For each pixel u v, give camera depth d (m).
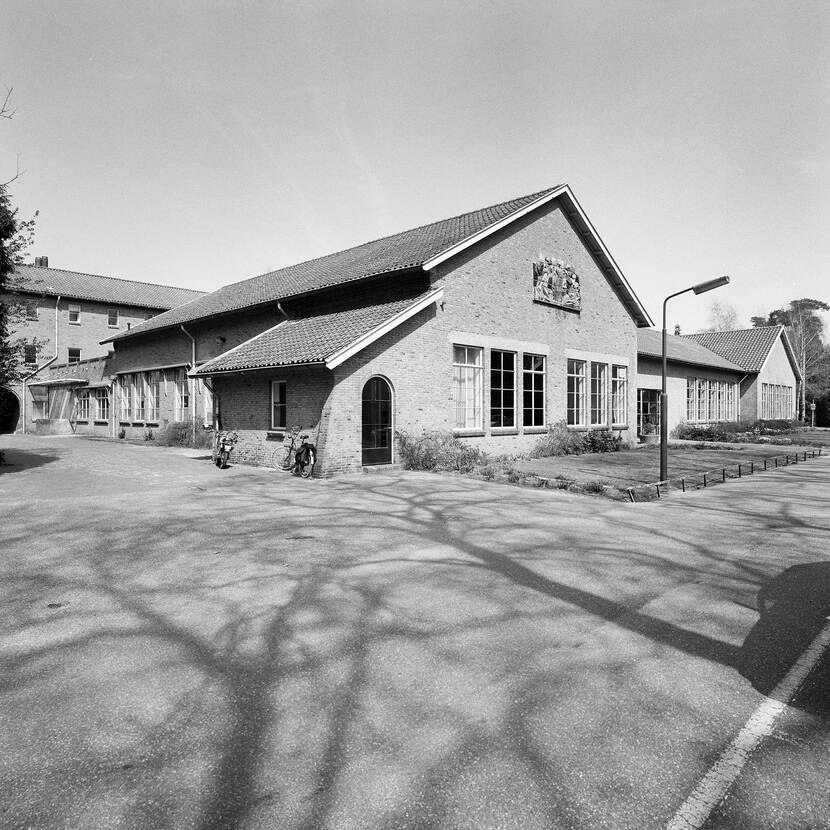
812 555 6.92
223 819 2.54
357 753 3.00
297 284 20.25
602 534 7.94
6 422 35.94
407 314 14.75
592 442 20.84
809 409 50.06
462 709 3.44
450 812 2.58
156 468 15.63
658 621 4.85
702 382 34.09
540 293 19.42
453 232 18.42
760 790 2.73
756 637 4.53
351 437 14.05
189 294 51.81
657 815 2.57
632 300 23.72
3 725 3.27
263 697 3.58
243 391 16.72
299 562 6.54
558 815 2.56
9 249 13.34
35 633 4.55
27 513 9.23
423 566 6.41
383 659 4.11
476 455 15.90
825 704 3.52
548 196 19.33
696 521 8.84
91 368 33.06
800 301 71.56
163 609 5.08
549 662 4.07
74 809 2.60
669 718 3.35
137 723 3.29
